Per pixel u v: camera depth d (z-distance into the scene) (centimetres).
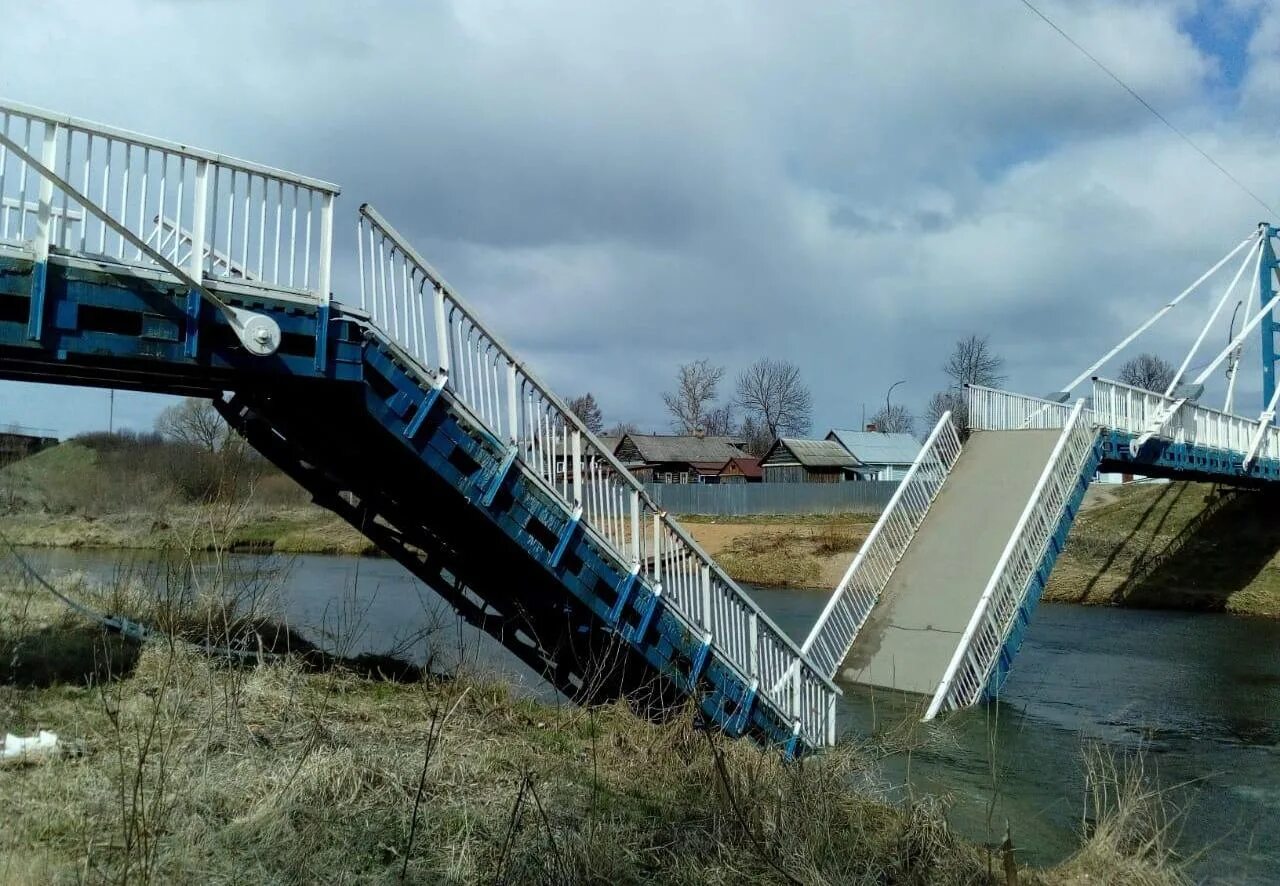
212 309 838
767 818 689
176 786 576
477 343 1012
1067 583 3388
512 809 623
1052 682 1816
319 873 512
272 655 910
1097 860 774
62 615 1024
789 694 1220
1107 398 2123
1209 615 2953
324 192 909
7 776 567
